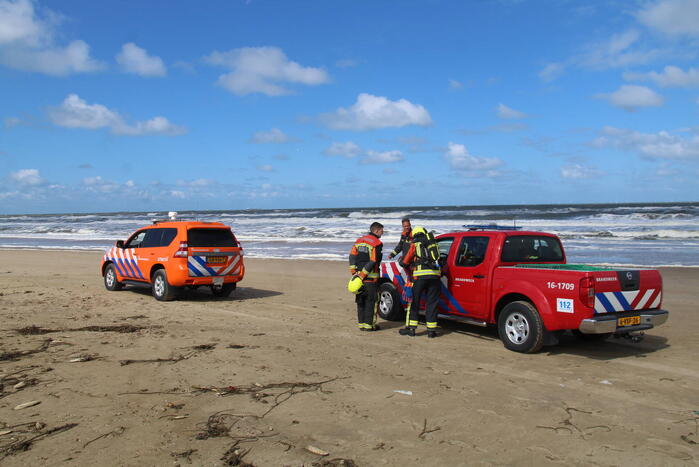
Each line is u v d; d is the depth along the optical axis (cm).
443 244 793
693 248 2166
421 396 479
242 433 391
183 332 760
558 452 362
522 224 3681
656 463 347
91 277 1505
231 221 5247
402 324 850
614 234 2769
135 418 419
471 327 823
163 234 1105
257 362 592
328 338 730
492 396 480
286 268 1731
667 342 716
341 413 434
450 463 345
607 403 464
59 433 387
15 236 4059
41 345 661
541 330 632
